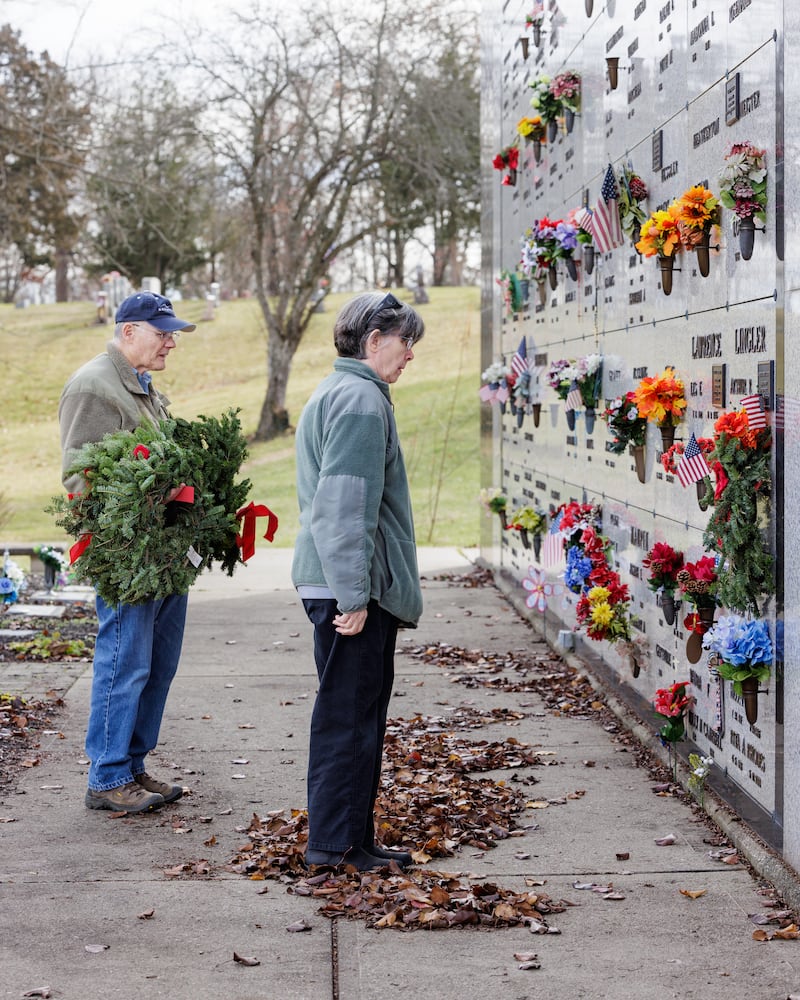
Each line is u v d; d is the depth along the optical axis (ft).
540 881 12.16
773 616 12.48
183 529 14.23
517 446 31.14
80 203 101.24
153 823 14.03
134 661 14.47
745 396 13.29
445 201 79.30
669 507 16.65
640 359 18.21
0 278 180.14
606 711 19.49
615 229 19.22
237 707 19.95
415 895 11.37
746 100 13.25
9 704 19.52
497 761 16.46
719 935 10.76
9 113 52.95
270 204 79.97
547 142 25.38
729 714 13.96
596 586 19.22
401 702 20.33
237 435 14.94
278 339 84.23
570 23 23.24
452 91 74.49
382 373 12.12
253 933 10.80
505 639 26.20
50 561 31.91
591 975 9.92
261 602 31.45
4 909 11.37
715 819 13.88
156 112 66.03
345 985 9.74
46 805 14.71
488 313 36.58
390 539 12.14
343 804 12.14
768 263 12.55
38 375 103.55
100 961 10.21
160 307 14.83
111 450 13.78
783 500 12.13
